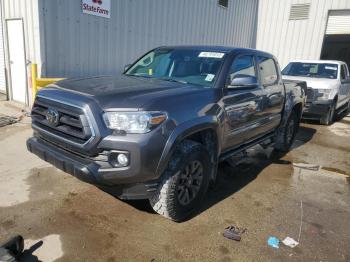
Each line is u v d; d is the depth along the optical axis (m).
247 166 5.34
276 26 16.50
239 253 2.99
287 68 10.37
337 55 26.12
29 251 2.80
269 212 3.80
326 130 8.75
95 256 2.81
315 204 4.11
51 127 3.20
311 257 3.01
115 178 2.87
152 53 4.78
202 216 3.59
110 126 2.82
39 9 7.08
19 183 4.06
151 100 2.96
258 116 4.66
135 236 3.13
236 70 4.13
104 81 3.62
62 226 3.20
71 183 4.13
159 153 2.89
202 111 3.35
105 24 8.45
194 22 11.84
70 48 7.81
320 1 15.30
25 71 8.26
